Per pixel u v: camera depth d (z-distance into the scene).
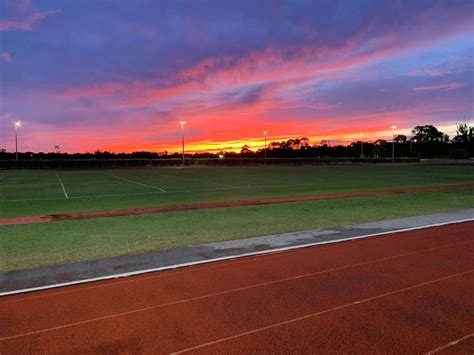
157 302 4.91
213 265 6.58
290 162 79.88
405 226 9.82
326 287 5.34
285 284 5.50
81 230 10.04
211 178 34.22
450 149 115.62
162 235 9.31
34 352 3.69
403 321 4.22
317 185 24.73
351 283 5.49
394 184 24.77
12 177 38.19
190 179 33.00
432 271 6.00
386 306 4.63
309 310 4.56
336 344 3.74
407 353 3.56
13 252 7.73
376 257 6.89
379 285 5.38
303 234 9.07
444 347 3.66
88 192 21.45
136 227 10.42
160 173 45.56
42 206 15.17
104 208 14.48
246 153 119.88
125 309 4.70
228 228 10.15
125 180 32.41
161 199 17.52
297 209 13.62
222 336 3.95
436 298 4.86
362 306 4.64
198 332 4.05
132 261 6.88
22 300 5.05
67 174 44.50
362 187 22.69
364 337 3.87
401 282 5.50
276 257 7.01
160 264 6.66
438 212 12.48
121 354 3.63
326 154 123.00
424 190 20.14
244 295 5.10
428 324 4.14
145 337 3.96
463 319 4.25
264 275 5.95
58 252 7.70
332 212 12.85
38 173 47.53
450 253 7.12
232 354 3.59
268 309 4.61
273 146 139.75
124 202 16.42
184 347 3.74
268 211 13.22
